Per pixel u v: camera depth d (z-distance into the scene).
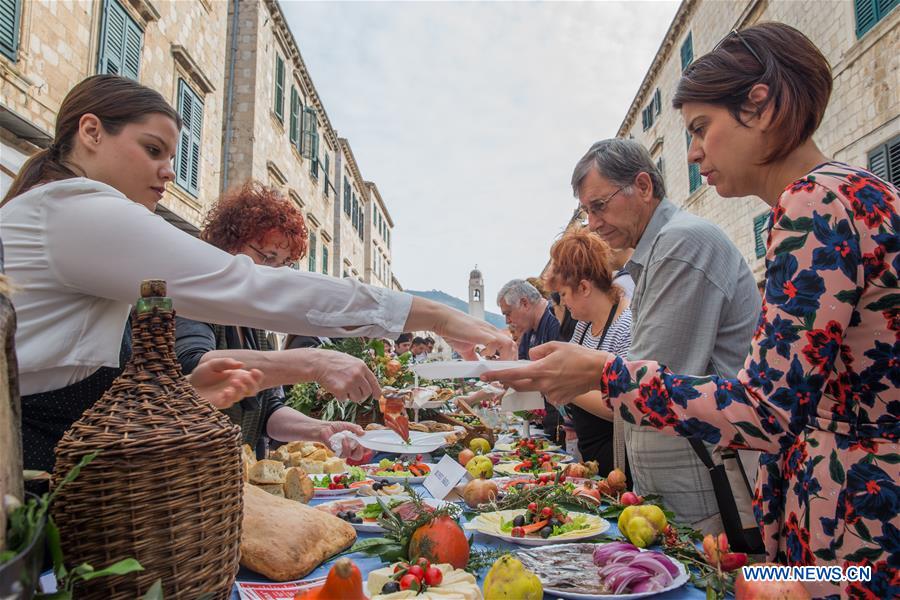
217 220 2.44
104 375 1.28
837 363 1.12
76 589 0.83
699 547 1.51
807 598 0.98
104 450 0.85
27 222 1.17
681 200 17.28
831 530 1.12
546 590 1.17
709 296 1.80
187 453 0.89
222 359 1.21
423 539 1.28
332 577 0.83
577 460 3.16
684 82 1.36
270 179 13.76
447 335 1.43
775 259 1.10
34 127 6.13
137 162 1.40
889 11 8.89
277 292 1.30
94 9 7.64
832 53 10.30
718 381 1.10
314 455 2.62
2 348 0.65
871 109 9.38
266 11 13.37
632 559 1.25
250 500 1.44
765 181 1.31
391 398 2.54
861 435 1.10
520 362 1.28
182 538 0.88
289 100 15.50
